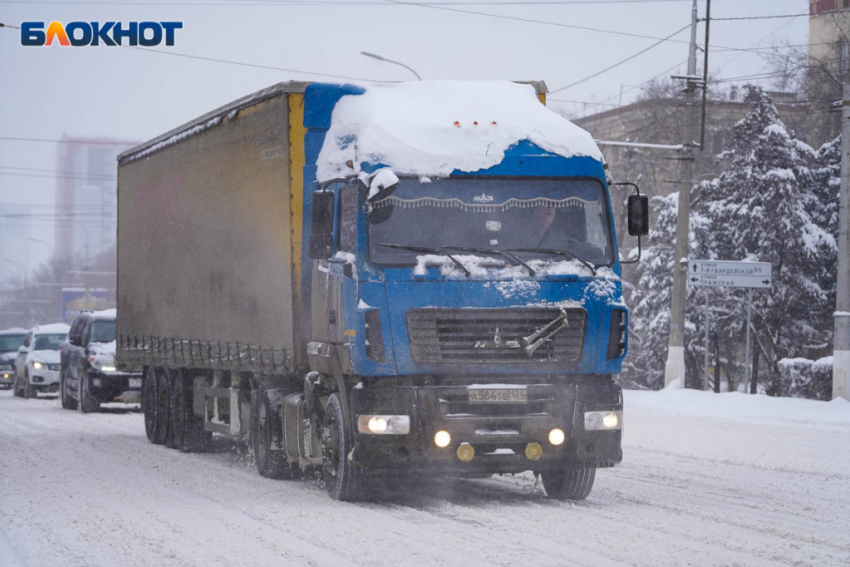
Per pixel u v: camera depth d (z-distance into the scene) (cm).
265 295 1564
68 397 3281
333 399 1354
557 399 1273
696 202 4647
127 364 2341
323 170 1416
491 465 1268
